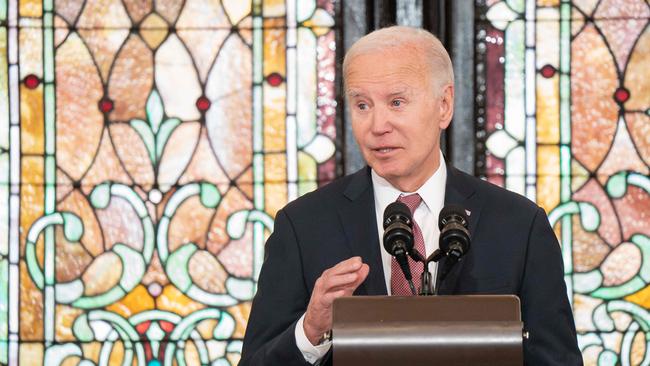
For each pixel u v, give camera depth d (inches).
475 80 489.4
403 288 308.7
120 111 493.0
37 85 492.4
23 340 487.8
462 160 488.4
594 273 486.3
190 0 494.9
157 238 491.8
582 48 490.3
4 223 489.4
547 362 303.0
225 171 491.8
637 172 487.8
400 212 275.9
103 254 490.9
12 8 493.4
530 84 489.7
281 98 491.8
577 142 488.7
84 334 488.7
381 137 299.4
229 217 491.8
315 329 279.1
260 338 314.8
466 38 490.0
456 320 250.2
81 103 492.7
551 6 491.5
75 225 490.9
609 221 487.2
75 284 490.3
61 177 491.8
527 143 488.4
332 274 267.7
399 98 298.7
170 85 494.3
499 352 248.4
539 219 320.5
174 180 492.4
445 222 275.9
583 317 485.7
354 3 491.5
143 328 489.4
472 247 313.1
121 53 494.6
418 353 248.8
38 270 489.4
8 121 491.5
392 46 299.7
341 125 490.0
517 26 490.6
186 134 493.0
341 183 331.9
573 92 489.4
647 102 488.4
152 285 490.6
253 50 493.0
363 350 249.1
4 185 490.3
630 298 485.4
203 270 491.2
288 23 492.4
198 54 494.3
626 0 491.5
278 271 320.8
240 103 492.4
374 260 313.9
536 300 310.0
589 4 491.5
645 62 489.4
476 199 322.3
